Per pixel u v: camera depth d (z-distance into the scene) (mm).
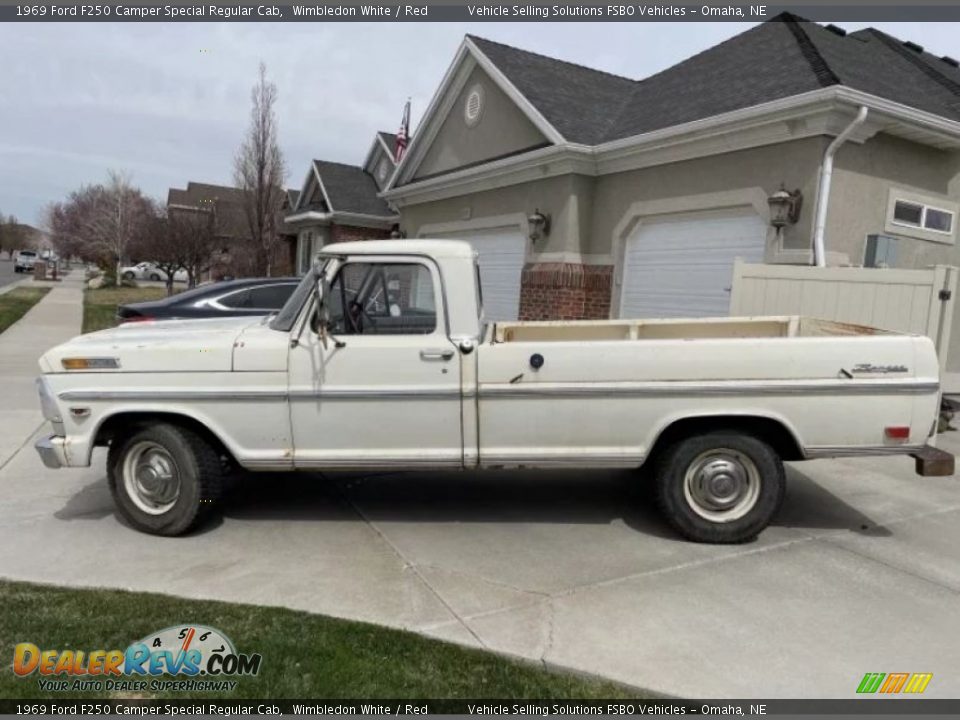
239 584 3969
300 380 4500
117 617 3506
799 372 4438
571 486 5902
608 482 6039
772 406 4453
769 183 8695
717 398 4473
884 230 8836
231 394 4496
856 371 4422
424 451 4582
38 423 7590
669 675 3143
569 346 4477
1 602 3646
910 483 6105
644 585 4039
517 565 4293
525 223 12484
